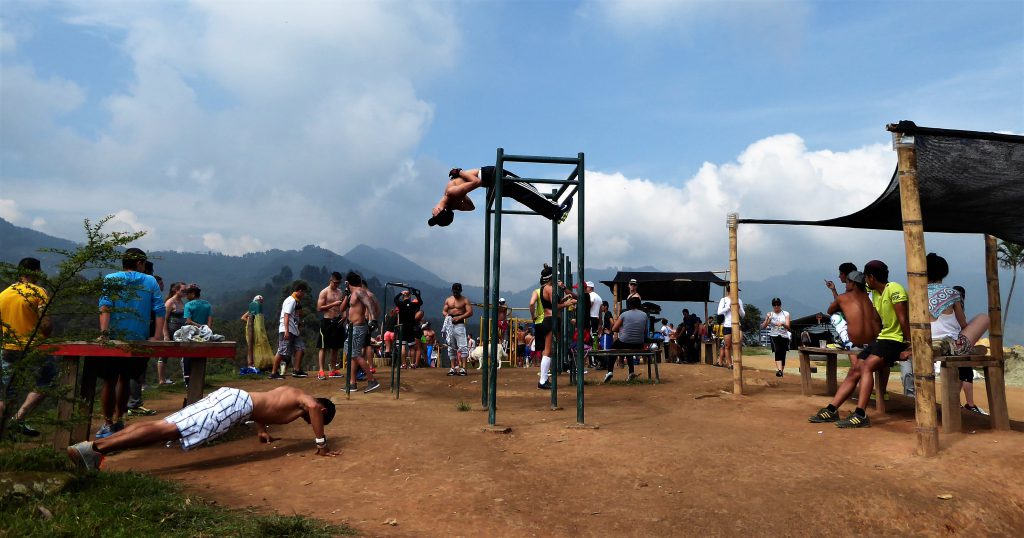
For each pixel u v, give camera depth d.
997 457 5.06
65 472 4.10
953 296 7.54
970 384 8.23
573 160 7.11
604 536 3.75
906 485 4.55
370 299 11.63
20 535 3.14
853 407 8.08
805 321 23.94
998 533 3.96
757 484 4.63
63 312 4.64
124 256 4.75
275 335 61.22
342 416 7.53
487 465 5.12
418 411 8.03
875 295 6.91
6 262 4.42
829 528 3.92
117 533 3.26
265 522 3.58
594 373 14.76
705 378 12.45
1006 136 5.50
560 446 5.75
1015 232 7.95
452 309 14.30
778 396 9.36
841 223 8.89
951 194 6.87
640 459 5.28
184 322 11.69
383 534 3.67
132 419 7.86
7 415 4.39
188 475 5.00
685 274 21.36
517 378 13.41
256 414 5.53
